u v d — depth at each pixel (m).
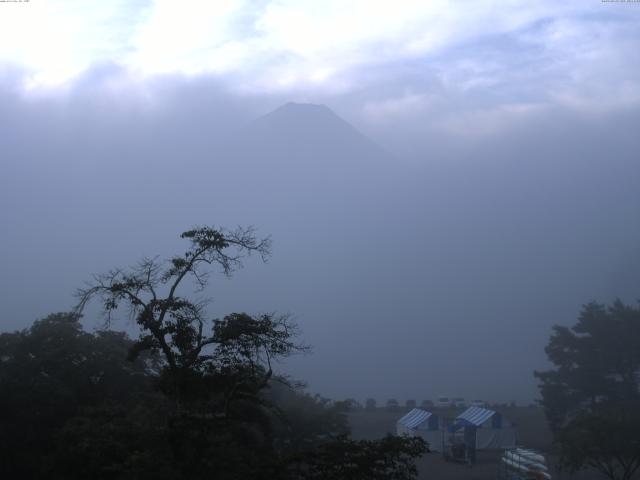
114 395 34.00
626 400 62.25
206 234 21.66
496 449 59.47
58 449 26.33
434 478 48.66
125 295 21.45
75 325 36.44
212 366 21.16
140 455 19.98
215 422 20.75
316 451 20.02
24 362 33.38
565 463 41.91
